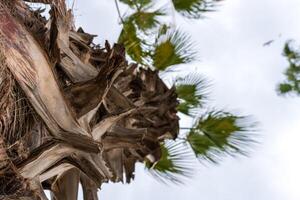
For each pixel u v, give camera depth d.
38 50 3.90
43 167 3.86
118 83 5.22
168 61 6.85
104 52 5.15
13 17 3.91
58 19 4.57
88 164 4.00
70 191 4.25
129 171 5.61
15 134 3.83
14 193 3.67
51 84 3.91
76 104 4.18
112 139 4.77
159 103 5.76
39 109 3.86
